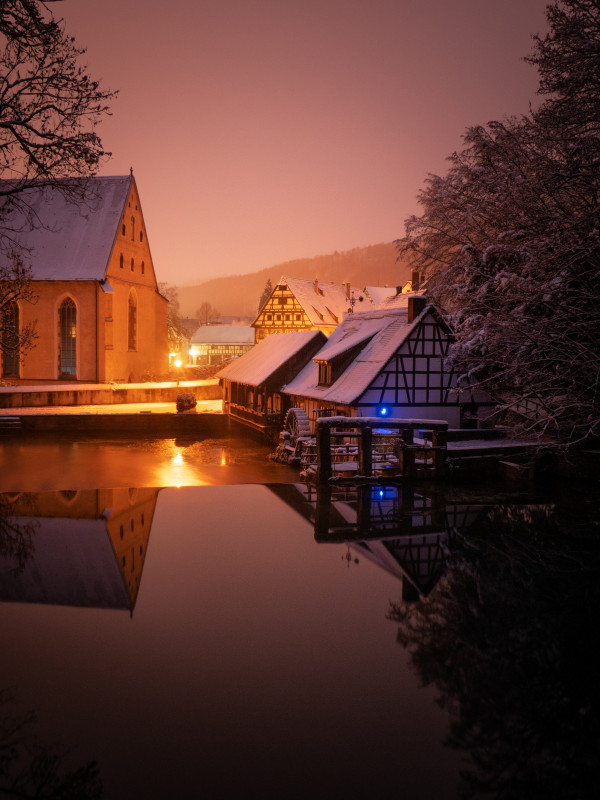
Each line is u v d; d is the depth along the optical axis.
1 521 12.22
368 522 12.15
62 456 25.64
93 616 7.52
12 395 36.38
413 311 22.34
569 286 17.55
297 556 9.89
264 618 7.50
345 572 9.14
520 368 18.02
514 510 13.18
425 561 9.66
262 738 5.15
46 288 46.12
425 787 4.62
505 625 7.35
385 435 17.06
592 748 5.11
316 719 5.43
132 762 4.81
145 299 54.06
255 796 4.48
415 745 5.12
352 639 6.95
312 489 15.62
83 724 5.28
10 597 8.08
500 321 17.73
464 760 4.92
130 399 41.88
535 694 5.86
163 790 4.50
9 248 46.62
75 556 9.81
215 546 10.44
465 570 9.27
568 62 17.48
